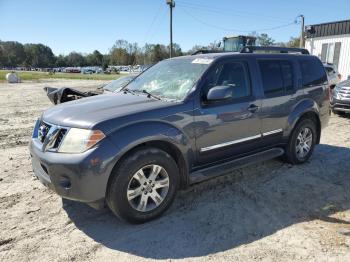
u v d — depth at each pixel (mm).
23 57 139750
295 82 5512
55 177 3512
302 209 4188
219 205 4285
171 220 3916
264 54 5172
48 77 49281
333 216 4012
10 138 7992
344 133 8250
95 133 3424
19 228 3746
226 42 19688
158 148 3855
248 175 5305
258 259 3178
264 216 4004
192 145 4117
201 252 3309
